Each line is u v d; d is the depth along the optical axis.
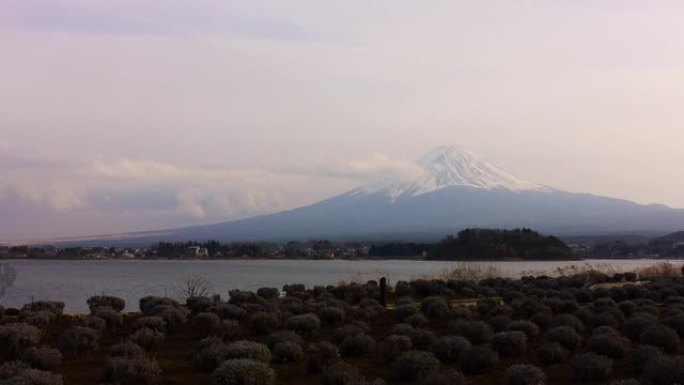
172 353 20.53
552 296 34.97
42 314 25.88
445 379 15.12
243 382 15.07
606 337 19.64
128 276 109.25
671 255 169.88
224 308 27.27
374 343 20.38
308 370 17.73
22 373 14.80
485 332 21.69
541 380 15.69
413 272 91.88
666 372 15.48
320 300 33.09
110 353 19.16
